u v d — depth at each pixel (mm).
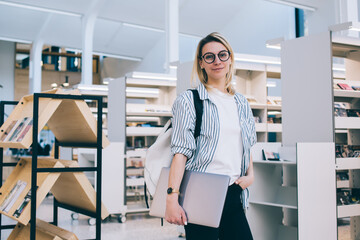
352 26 3838
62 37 14305
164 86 7754
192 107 1638
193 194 1598
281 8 11211
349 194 4262
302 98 4223
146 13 12719
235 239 1662
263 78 6832
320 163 3721
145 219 6207
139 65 16766
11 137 2707
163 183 1679
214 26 13547
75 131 2848
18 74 17016
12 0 11109
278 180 4387
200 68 1786
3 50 16781
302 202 3562
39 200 2443
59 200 3209
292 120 4312
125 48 15625
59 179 2844
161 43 15055
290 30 10969
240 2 12422
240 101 1756
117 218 6254
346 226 5375
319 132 4062
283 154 4211
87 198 2615
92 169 2588
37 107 2400
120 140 6461
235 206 1688
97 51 15695
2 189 3094
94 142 2711
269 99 7012
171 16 9109
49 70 18203
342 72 6969
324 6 9328
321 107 4051
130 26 13508
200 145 1650
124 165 6164
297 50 4281
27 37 14367
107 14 12672
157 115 7445
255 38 12133
